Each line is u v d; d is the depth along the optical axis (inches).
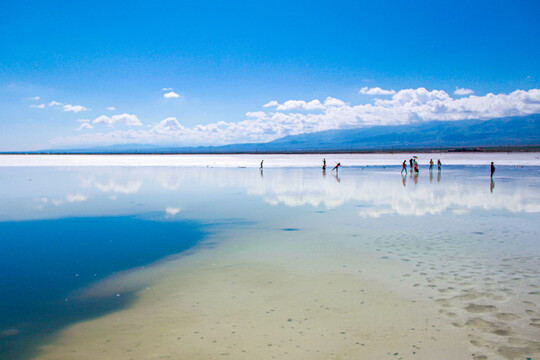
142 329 217.8
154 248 400.2
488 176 1389.0
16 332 216.7
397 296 258.1
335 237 437.4
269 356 186.5
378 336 204.5
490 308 235.5
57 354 192.2
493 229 473.7
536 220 532.7
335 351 190.2
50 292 277.6
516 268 314.5
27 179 1299.2
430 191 898.1
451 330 209.3
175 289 279.3
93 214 610.9
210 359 185.0
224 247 399.5
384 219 546.6
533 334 202.5
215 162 2871.6
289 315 232.2
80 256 372.8
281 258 354.9
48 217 586.9
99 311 243.3
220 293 269.7
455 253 362.9
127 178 1344.7
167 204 714.2
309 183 1127.6
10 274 319.6
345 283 285.0
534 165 2266.2
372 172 1672.0
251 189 967.0
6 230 494.6
